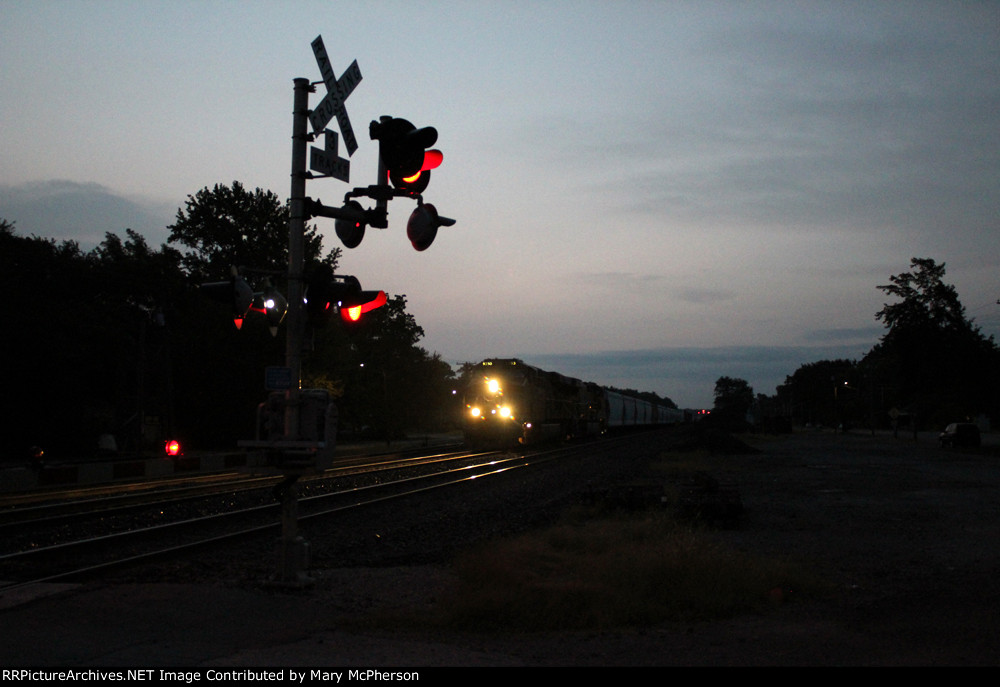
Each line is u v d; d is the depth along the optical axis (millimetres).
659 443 52781
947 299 55812
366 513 16047
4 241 40781
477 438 41094
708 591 8180
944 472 28625
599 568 9180
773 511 16812
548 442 46875
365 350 68375
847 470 29672
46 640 6246
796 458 38188
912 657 6277
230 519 14750
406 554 11367
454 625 7180
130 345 40156
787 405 187125
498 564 8867
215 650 6148
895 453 43344
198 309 44562
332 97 8469
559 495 20047
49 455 36188
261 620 7109
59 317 37594
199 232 47031
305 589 8406
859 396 123688
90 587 8172
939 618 7637
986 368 54844
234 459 30516
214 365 42344
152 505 16531
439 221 8055
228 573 9648
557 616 7379
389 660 6039
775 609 8070
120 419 38156
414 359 93438
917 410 100500
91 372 40188
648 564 8867
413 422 97562
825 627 7309
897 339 56750
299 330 8352
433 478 24203
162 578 9188
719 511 14227
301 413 8281
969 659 6207
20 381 36406
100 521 14477
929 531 13812
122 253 45156
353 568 10320
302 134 8406
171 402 33562
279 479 23000
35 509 15234
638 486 16688
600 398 64438
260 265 46531
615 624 7391
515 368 42344
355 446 51531
